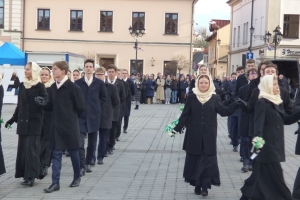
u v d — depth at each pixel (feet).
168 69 156.04
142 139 49.47
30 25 154.10
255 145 21.70
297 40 138.51
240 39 173.47
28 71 27.32
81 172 31.17
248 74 33.42
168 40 155.74
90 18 155.22
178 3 155.02
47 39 154.51
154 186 28.66
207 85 26.23
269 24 138.82
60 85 27.12
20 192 26.68
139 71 156.56
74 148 27.40
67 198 25.52
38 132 27.76
